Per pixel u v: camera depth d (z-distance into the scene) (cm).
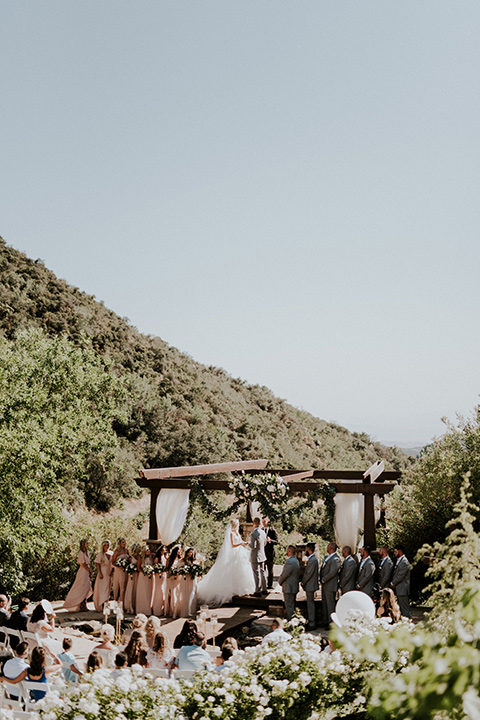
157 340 7400
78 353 2028
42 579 1752
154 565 1235
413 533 1548
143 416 4612
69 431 1819
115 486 3638
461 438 1620
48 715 434
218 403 6309
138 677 515
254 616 1216
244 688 460
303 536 2720
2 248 6569
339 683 488
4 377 1727
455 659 183
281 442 6444
